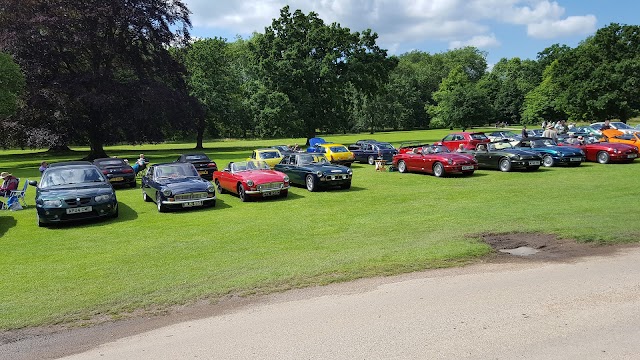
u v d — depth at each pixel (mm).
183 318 5395
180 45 47000
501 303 5203
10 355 4625
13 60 33594
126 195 17781
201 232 10617
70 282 7098
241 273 7109
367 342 4367
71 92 36688
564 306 5012
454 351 4082
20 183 23000
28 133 37406
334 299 5688
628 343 4094
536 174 18391
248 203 14703
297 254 8164
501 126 82062
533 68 95938
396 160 21906
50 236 10812
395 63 51094
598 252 7262
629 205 11070
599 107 45812
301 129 47875
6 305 6148
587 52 48688
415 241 8641
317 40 47875
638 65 44688
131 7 39906
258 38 49531
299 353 4219
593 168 19250
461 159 18797
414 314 5016
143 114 38750
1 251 9477
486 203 12562
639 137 23750
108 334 5035
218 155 42406
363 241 8953
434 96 92375
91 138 41250
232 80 62781
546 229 8977
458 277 6301
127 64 42781
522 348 4078
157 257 8477
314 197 15344
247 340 4594
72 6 37219
